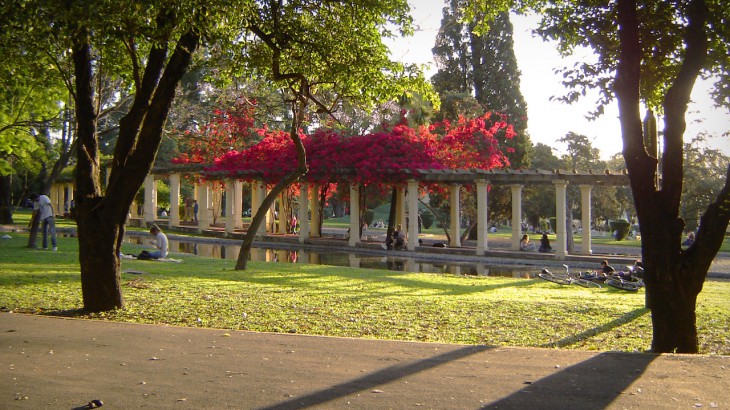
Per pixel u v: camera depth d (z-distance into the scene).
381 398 4.70
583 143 39.88
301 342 6.71
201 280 13.03
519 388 4.92
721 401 4.54
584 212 24.14
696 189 24.41
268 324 8.21
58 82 14.99
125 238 29.08
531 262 22.78
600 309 10.26
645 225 6.91
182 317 8.65
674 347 6.77
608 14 8.25
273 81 13.70
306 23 11.92
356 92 13.37
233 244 29.38
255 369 5.57
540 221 54.47
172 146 42.84
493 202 38.19
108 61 12.47
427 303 10.58
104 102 21.27
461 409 4.42
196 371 5.51
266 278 13.91
